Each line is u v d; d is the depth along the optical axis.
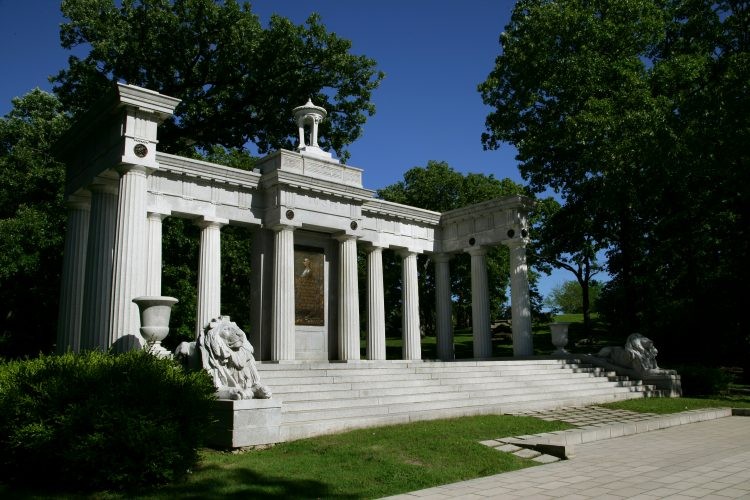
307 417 15.61
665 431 17.91
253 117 43.84
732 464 12.15
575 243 43.12
